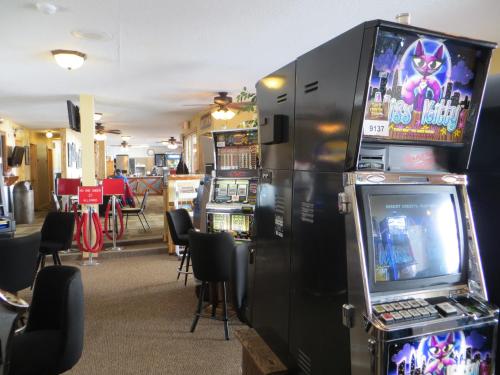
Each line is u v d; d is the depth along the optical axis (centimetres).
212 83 511
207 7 269
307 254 137
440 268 128
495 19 293
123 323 336
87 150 571
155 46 355
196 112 783
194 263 307
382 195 120
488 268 166
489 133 165
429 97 126
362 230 112
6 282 290
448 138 133
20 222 839
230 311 346
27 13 276
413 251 124
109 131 1155
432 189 129
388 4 265
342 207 114
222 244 294
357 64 110
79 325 181
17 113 758
